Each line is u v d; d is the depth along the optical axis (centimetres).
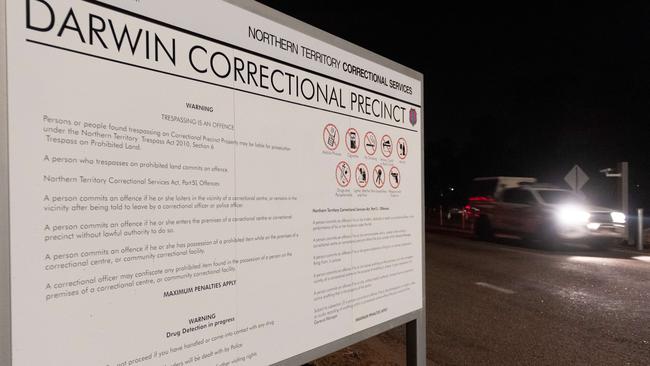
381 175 309
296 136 246
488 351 505
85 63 167
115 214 173
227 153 210
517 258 1162
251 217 220
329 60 270
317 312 255
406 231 329
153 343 182
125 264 175
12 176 150
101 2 172
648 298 736
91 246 166
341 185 275
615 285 831
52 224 158
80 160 165
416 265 336
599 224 1302
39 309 155
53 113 159
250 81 222
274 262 230
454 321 617
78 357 163
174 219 190
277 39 237
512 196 1523
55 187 159
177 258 190
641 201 2680
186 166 195
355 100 288
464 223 2206
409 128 339
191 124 197
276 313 231
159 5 189
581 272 959
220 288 205
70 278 161
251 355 218
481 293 778
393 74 324
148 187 182
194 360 196
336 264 269
